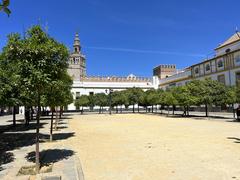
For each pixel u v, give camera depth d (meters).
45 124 25.72
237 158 8.97
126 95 57.03
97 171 7.65
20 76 7.55
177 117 36.28
